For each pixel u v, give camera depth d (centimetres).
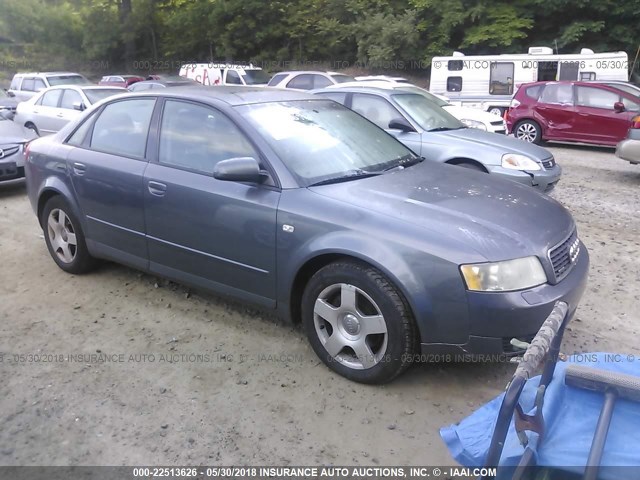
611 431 185
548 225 346
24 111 1266
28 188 527
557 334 210
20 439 295
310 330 355
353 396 328
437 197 356
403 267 311
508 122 1411
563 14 2477
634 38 2359
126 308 441
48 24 3675
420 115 751
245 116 389
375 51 2736
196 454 283
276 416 311
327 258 342
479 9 2528
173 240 409
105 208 450
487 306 300
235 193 371
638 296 464
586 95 1299
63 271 515
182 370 355
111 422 307
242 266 374
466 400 325
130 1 3538
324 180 368
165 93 434
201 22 3297
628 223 689
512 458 185
